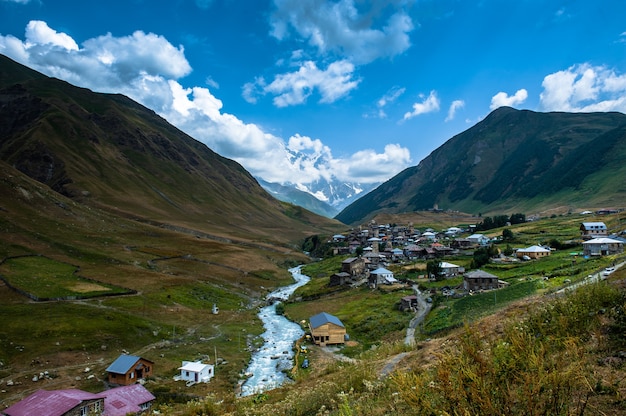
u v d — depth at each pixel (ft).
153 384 186.39
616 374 32.73
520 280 281.74
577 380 25.79
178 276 430.61
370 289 392.06
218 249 615.98
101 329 254.06
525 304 94.17
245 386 188.55
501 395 24.47
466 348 29.09
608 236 376.27
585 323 47.29
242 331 295.48
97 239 501.56
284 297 426.51
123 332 257.14
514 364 25.95
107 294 326.44
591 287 55.21
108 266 415.44
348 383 58.59
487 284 290.56
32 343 223.71
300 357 229.86
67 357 215.10
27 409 135.85
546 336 44.32
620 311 46.32
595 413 26.30
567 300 54.75
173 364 218.18
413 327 239.50
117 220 636.48
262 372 211.61
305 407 55.21
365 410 41.45
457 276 370.94
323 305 364.17
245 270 529.04
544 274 274.98
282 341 271.69
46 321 252.01
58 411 132.05
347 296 384.68
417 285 370.53
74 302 297.74
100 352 228.43
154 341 257.55
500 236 553.23
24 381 183.62
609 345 40.63
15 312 260.21
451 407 24.48
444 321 219.61
